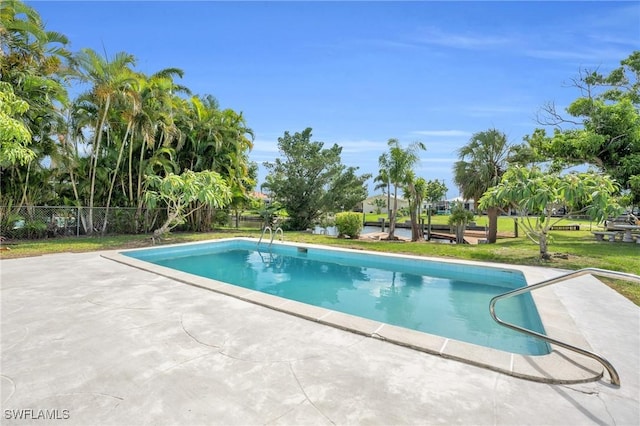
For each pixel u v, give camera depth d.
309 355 3.04
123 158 15.32
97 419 2.10
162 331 3.55
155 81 14.88
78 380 2.55
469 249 10.59
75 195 13.97
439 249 10.79
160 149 15.23
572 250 10.17
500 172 15.44
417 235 17.58
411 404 2.31
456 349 3.13
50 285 5.48
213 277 8.27
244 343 3.28
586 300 5.01
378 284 7.57
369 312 5.67
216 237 14.23
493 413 2.23
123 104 13.74
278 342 3.31
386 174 16.77
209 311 4.23
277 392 2.43
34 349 3.08
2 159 8.44
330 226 23.25
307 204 22.34
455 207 17.44
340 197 22.72
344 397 2.38
